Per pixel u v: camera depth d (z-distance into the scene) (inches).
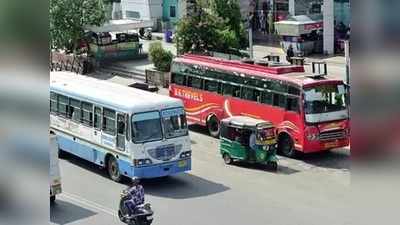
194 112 1032.8
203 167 836.6
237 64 960.3
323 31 1576.0
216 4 1402.6
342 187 740.0
